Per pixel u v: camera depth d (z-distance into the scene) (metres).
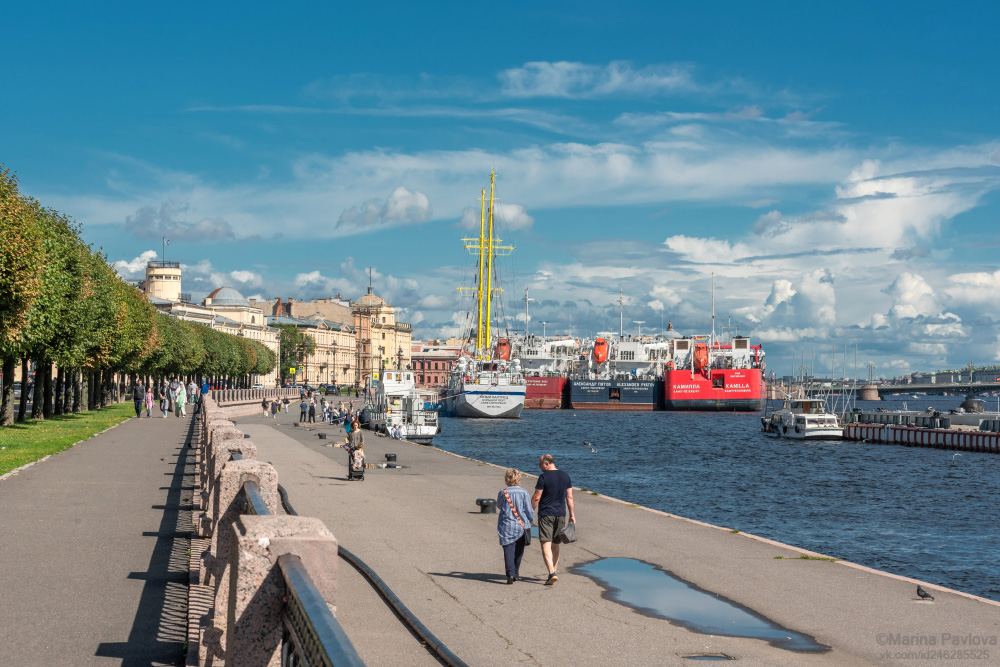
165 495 25.33
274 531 5.56
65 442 42.44
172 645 11.15
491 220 169.88
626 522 25.48
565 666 11.98
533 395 190.88
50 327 53.03
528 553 20.44
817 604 15.86
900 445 106.12
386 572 17.59
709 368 181.25
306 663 4.49
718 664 12.22
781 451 94.69
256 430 72.56
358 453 34.78
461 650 12.55
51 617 12.33
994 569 33.66
